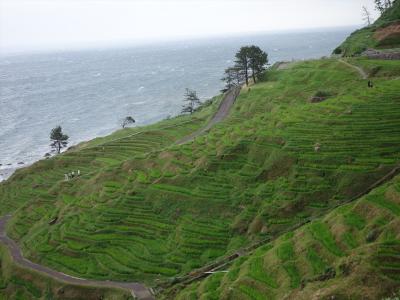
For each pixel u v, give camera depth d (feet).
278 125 286.25
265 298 147.43
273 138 270.26
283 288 146.20
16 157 558.56
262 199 234.17
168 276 209.97
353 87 330.34
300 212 215.31
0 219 339.36
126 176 313.94
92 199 295.89
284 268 156.35
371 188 205.36
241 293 153.69
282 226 211.41
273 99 399.85
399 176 192.34
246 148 277.03
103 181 316.19
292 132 269.03
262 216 221.66
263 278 157.28
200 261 213.46
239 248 209.77
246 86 499.92
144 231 248.52
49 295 220.43
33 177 404.16
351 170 219.61
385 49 452.35
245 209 234.17
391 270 126.82
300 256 159.33
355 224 163.22
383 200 170.40
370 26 597.52
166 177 285.02
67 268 237.45
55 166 413.39
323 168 230.07
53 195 341.00
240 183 253.85
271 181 244.01
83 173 383.45
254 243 207.10
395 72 350.84
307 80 426.10
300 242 168.55
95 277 223.51
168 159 309.83
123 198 279.28
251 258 177.27
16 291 237.25
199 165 281.95
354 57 446.19
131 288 207.92
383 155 222.89
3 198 382.83
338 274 134.82
